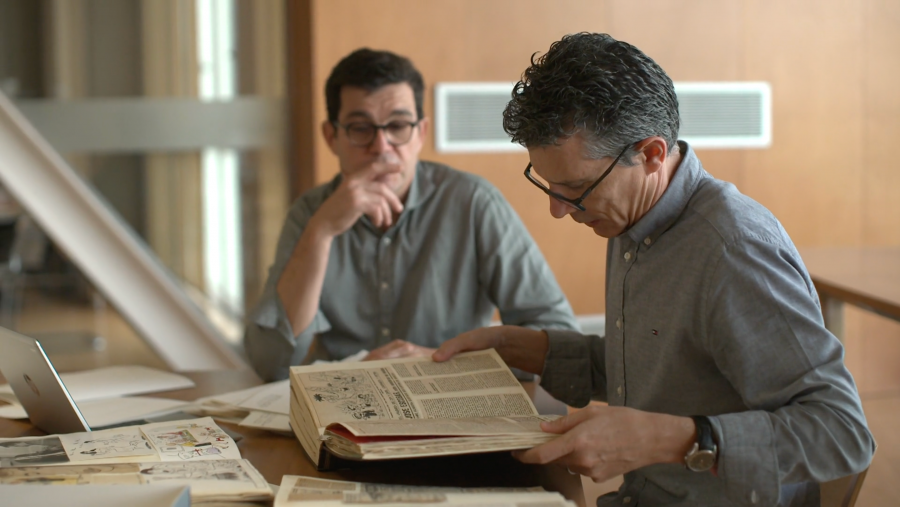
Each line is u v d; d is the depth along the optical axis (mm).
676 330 1049
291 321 1599
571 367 1333
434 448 891
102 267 3047
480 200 1829
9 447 1052
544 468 1068
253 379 1615
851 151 3443
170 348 3125
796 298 964
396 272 1811
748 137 3344
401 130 1739
